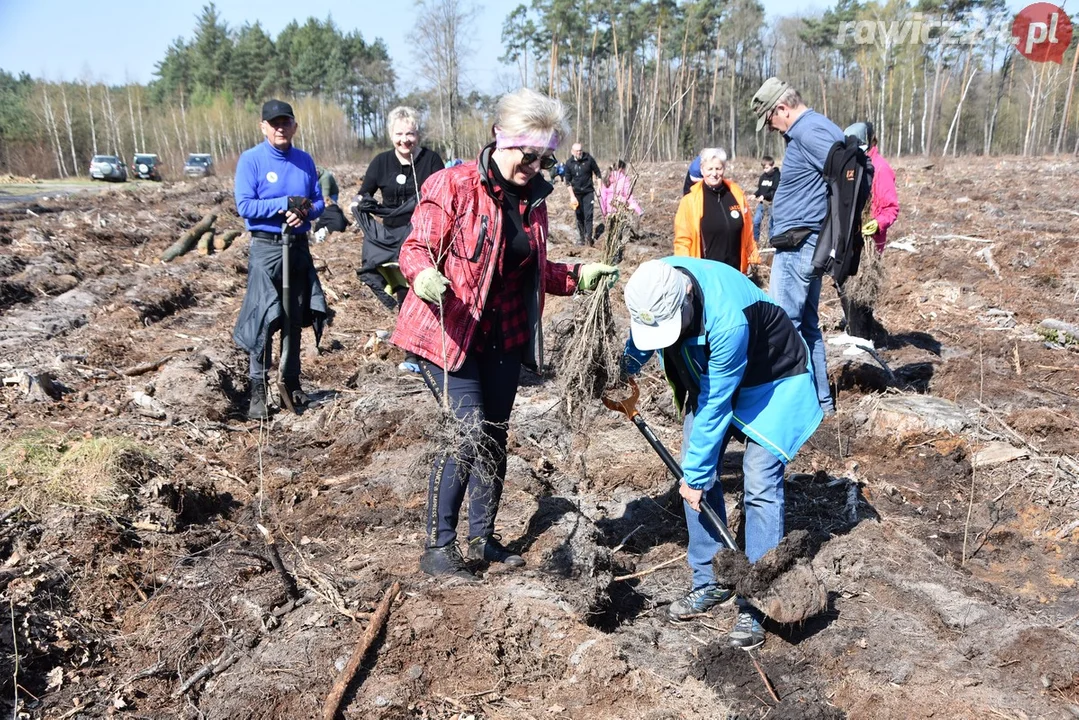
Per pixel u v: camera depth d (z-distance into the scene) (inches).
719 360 126.9
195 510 173.2
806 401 139.2
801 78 1973.4
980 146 2041.1
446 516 143.8
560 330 164.1
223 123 2544.3
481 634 130.1
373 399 239.5
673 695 124.2
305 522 173.0
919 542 172.6
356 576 150.8
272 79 3181.6
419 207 135.6
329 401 245.8
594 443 215.5
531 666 128.6
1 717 117.7
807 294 223.9
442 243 134.4
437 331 136.4
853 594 155.6
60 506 154.1
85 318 330.0
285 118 230.1
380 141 2839.6
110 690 124.0
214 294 394.0
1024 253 458.0
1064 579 163.2
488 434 147.5
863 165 212.7
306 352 301.1
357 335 330.3
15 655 124.1
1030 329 327.3
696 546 146.2
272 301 232.1
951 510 189.8
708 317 126.1
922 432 219.1
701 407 132.0
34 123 2212.1
